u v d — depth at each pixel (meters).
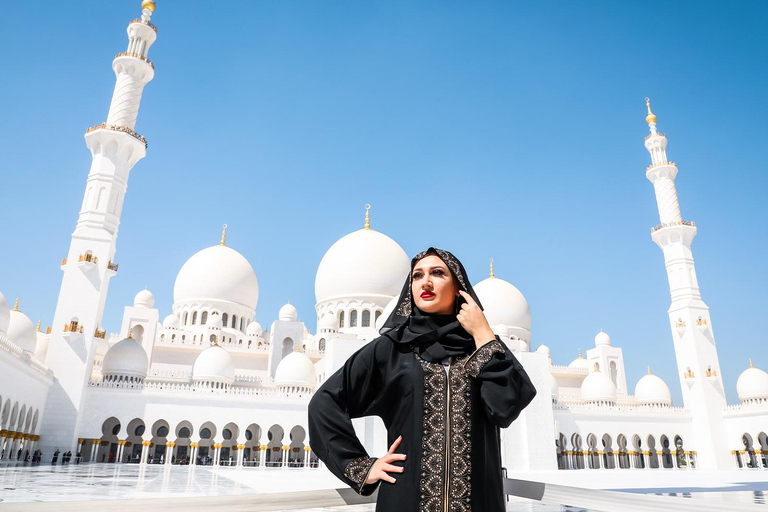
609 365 69.69
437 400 3.16
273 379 53.69
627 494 6.28
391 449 3.21
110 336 56.09
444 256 3.70
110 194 44.88
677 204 59.66
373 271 60.34
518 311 64.69
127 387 43.97
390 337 3.48
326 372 45.09
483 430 3.13
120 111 46.72
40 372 37.28
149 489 19.77
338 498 5.03
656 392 59.81
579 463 57.62
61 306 41.78
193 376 50.25
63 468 31.83
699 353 54.97
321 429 3.28
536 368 48.16
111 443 50.34
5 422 34.47
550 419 47.03
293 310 65.56
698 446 54.03
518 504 15.25
